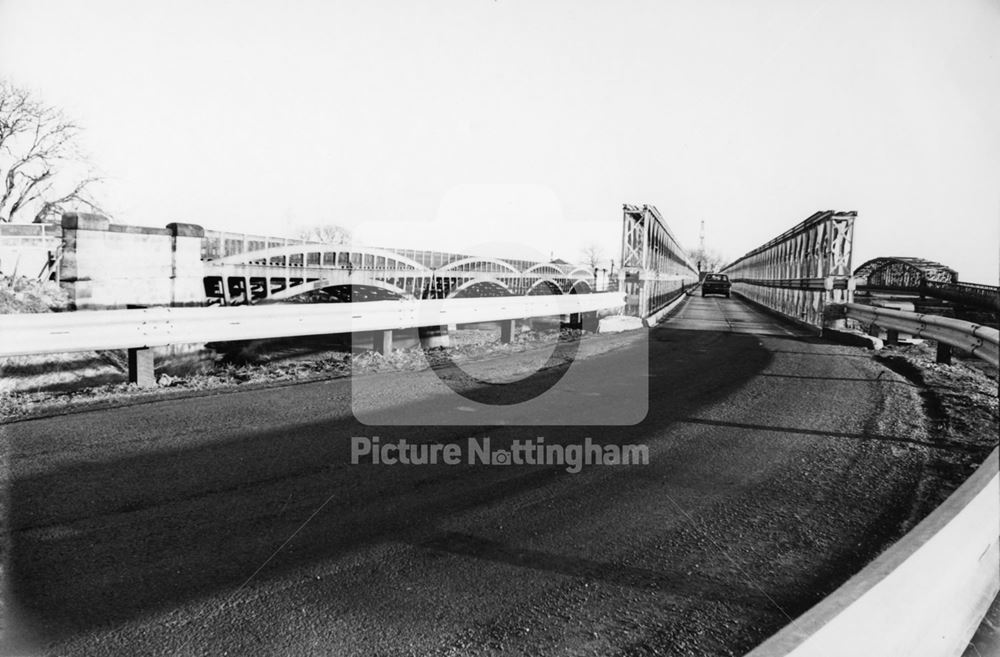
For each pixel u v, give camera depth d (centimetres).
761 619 264
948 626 245
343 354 1138
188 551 314
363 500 388
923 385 830
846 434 570
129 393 664
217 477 418
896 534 353
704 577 301
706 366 977
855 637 197
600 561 315
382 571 299
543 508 384
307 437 518
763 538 346
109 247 921
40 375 863
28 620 251
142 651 233
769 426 595
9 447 468
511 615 263
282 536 334
